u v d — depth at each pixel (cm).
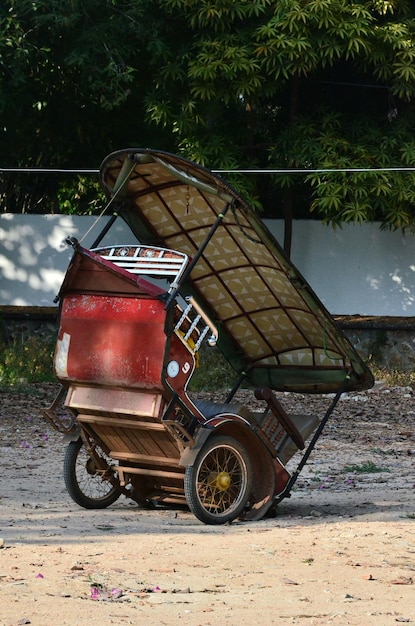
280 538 1334
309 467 2056
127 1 3219
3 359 3331
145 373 1419
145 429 1463
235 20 3244
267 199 3769
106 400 1470
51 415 1545
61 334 1497
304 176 3428
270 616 934
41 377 3234
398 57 3209
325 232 3634
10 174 3869
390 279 3622
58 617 895
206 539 1321
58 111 3694
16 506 1566
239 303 1622
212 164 3334
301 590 1044
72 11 3056
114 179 1501
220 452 1520
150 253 1473
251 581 1082
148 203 1532
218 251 1554
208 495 1502
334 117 3372
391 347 3469
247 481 1509
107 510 1586
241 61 3094
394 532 1383
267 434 1569
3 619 879
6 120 3662
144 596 996
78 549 1218
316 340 1631
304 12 3031
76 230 3684
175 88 3316
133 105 3684
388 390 3206
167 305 1400
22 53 3061
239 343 1689
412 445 2353
